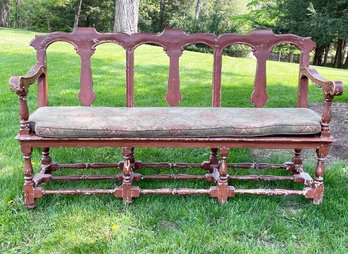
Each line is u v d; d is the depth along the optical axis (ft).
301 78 8.59
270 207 7.25
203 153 10.22
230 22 60.44
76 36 8.50
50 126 6.71
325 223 6.74
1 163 9.02
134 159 8.96
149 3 67.67
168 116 7.30
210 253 5.86
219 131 6.89
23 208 7.06
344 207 7.26
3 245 6.00
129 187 7.22
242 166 8.90
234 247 5.97
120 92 16.07
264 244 6.18
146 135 6.84
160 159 9.78
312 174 8.84
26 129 6.84
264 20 56.65
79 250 5.86
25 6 68.64
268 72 22.24
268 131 6.91
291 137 7.03
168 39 8.63
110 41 8.57
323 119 6.97
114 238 6.20
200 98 15.49
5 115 12.72
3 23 57.36
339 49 54.13
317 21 41.65
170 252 5.86
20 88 6.50
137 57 24.29
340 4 41.75
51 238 6.13
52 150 9.96
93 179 8.13
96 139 6.83
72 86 16.78
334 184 8.32
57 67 20.53
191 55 26.73
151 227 6.57
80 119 7.02
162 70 20.85
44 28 69.87
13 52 24.43
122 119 7.09
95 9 65.92
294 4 44.80
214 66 8.70
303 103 8.66
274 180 8.43
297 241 6.26
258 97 8.86
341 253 5.89
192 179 8.46
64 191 7.18
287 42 8.61
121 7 31.81
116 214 6.90
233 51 50.55
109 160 9.59
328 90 6.73
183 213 6.95
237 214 6.97
